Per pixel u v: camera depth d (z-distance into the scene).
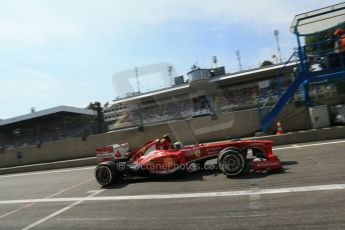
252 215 5.77
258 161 8.41
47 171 16.38
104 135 17.33
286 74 14.90
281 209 5.83
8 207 9.53
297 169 8.36
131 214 6.92
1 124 23.28
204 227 5.57
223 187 7.75
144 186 9.17
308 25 14.34
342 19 14.15
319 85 15.95
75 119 18.56
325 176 7.36
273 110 14.02
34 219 7.75
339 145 10.82
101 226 6.48
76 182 11.75
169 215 6.47
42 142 19.30
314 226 4.94
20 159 19.70
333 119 14.09
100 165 9.94
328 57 14.28
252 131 14.53
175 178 9.49
